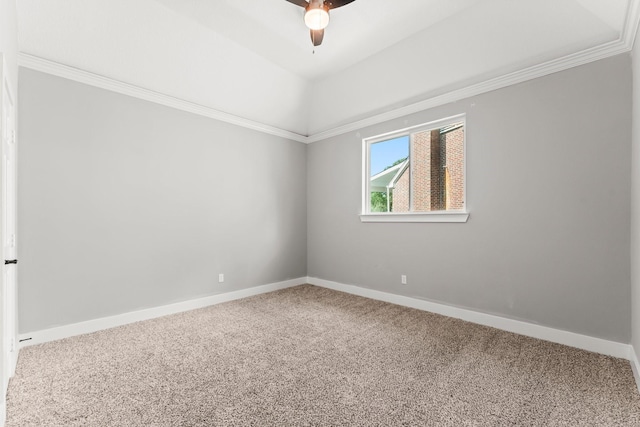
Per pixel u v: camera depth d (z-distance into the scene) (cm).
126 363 208
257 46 305
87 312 269
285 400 165
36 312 243
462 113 304
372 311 329
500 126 277
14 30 205
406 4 237
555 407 159
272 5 244
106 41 255
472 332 267
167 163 324
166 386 179
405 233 353
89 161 272
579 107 235
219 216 371
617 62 219
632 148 210
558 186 245
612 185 221
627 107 215
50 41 239
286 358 216
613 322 220
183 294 335
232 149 386
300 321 297
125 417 151
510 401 164
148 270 309
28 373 194
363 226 400
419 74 308
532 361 211
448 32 263
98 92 278
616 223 219
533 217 258
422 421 148
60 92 257
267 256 425
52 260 251
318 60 330
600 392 172
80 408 158
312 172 475
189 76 312
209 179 361
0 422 141
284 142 450
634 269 202
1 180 146
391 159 395
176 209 331
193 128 347
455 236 309
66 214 259
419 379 187
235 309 338
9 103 188
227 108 369
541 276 253
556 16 218
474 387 178
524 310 262
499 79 273
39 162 246
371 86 350
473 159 296
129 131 297
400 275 357
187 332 267
